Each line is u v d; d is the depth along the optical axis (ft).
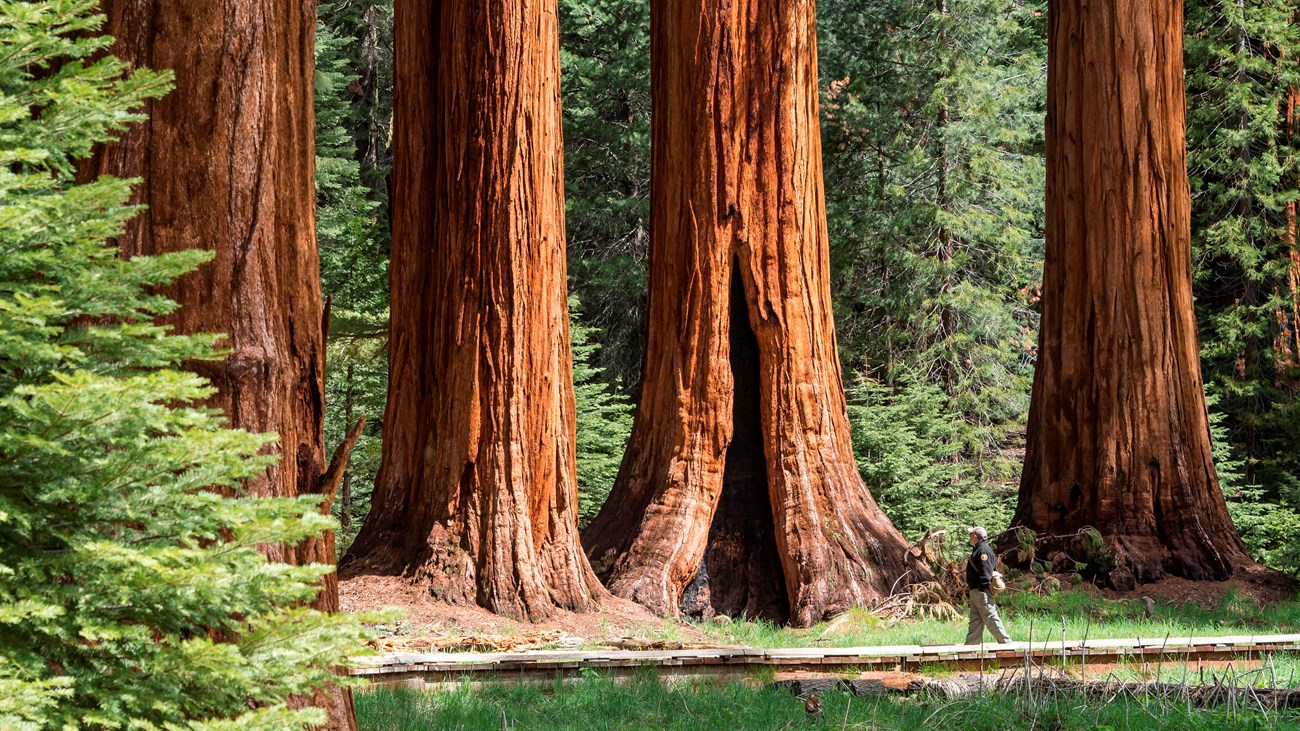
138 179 12.16
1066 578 62.64
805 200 56.03
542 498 48.55
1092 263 66.64
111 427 11.53
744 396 56.18
